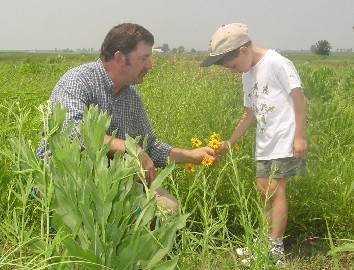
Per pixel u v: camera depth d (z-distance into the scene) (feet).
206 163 11.14
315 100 21.54
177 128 14.71
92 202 6.22
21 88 26.99
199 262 7.70
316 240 11.80
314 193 12.08
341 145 16.34
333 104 19.49
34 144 13.00
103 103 10.80
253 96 11.13
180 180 12.09
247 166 12.62
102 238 6.00
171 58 28.45
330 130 16.94
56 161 6.37
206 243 7.32
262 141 10.95
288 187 12.09
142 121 11.76
